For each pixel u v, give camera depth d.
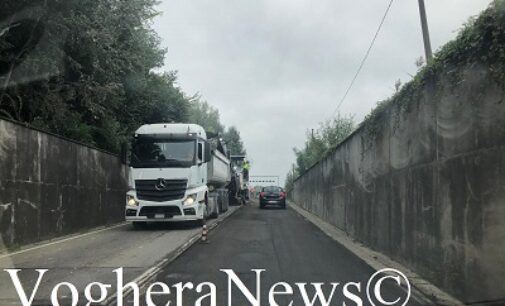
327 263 11.70
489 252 7.16
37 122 20.06
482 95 7.30
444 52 8.77
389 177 12.83
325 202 26.69
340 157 21.52
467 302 7.86
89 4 18.86
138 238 16.55
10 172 14.34
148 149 19.92
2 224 13.77
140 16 21.86
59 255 12.80
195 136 20.11
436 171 9.30
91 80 21.27
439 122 9.09
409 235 11.03
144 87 30.66
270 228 20.67
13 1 16.19
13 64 17.84
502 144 6.76
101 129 26.08
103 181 22.55
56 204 17.41
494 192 7.00
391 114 12.59
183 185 19.59
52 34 17.97
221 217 26.62
